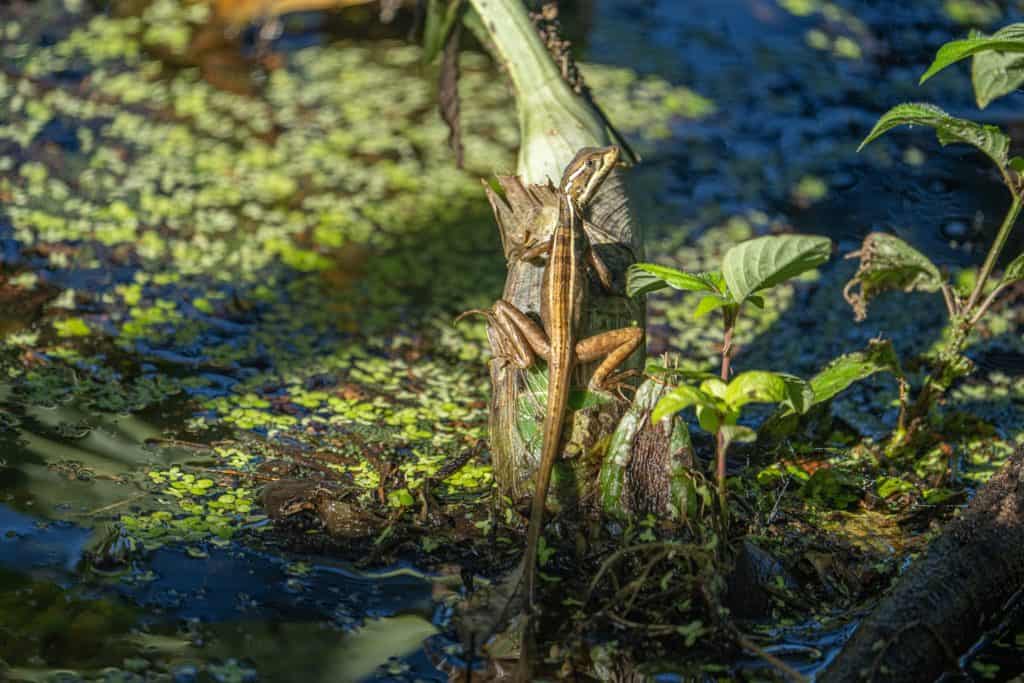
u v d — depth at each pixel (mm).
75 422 8172
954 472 8031
